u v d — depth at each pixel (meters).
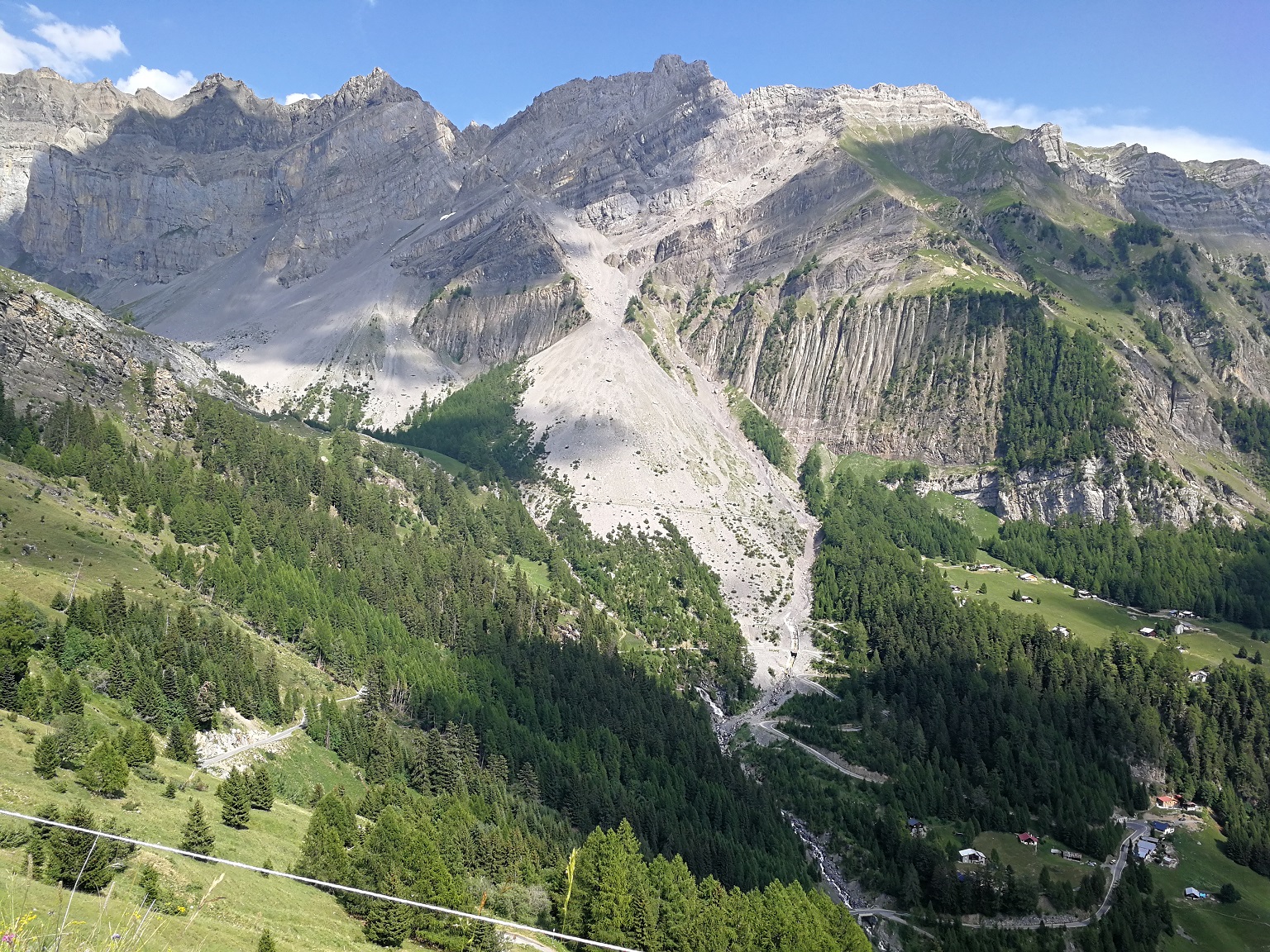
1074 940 184.25
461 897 119.88
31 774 112.12
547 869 149.38
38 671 146.75
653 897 136.50
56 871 83.88
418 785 173.75
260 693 177.75
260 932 96.38
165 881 97.25
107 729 141.50
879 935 184.50
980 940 181.62
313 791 158.00
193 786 136.88
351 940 106.69
